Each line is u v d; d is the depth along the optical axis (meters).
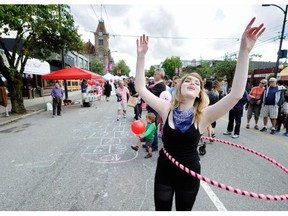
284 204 3.02
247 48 1.64
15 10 7.90
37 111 12.16
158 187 2.02
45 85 24.86
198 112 1.90
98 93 17.58
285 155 5.12
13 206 2.97
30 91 20.16
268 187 3.53
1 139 6.53
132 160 4.63
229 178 3.83
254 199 3.13
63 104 15.64
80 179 3.76
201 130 1.93
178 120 1.92
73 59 32.56
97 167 4.27
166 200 2.00
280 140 6.43
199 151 5.00
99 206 2.95
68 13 12.16
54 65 25.58
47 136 6.78
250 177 3.88
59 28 11.59
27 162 4.57
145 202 3.04
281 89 7.05
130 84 13.03
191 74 1.96
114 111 12.35
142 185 3.53
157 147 5.20
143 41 2.13
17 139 6.50
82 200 3.09
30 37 11.58
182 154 1.90
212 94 5.81
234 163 4.52
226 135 6.95
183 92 1.91
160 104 2.17
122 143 5.91
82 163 4.48
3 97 10.19
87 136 6.70
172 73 68.69
